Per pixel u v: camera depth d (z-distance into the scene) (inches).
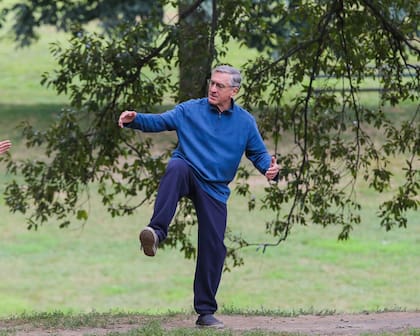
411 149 1301.7
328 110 1294.3
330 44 1243.8
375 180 1320.1
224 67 735.1
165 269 2020.2
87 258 2094.0
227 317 919.7
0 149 749.9
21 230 2285.9
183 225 1294.3
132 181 1302.9
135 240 2224.4
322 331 775.7
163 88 1272.1
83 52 1246.9
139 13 2635.3
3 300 1766.7
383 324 849.5
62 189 1307.8
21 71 3860.7
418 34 1309.1
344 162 1320.1
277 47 1424.7
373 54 1254.3
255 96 1275.8
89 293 1831.9
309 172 1294.3
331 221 1320.1
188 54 1258.6
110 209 1323.8
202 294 754.8
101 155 1296.8
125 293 1831.9
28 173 1309.1
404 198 1309.1
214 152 731.4
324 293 1808.6
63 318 874.1
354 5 1218.6
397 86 1279.5
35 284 1895.9
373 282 1891.0
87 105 1268.5
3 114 3102.9
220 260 748.0
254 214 2326.5
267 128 1286.9
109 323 846.5
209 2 1761.8
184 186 729.6
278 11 1285.7
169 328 775.1
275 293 1811.0
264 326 831.1
